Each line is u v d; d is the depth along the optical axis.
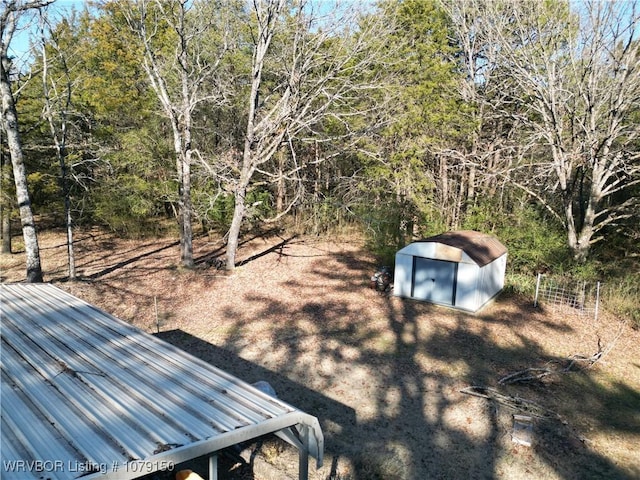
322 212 24.19
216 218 22.88
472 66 19.55
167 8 20.86
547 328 13.09
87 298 14.20
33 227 13.74
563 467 7.24
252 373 10.07
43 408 4.58
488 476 7.00
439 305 14.75
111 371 5.63
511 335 12.55
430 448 7.64
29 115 17.92
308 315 13.70
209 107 21.59
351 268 19.00
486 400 9.15
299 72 17.05
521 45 18.06
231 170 20.30
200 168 20.88
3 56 13.28
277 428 4.69
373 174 19.91
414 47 18.97
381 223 20.50
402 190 20.06
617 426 8.42
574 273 16.19
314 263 19.64
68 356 6.04
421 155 19.52
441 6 20.00
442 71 18.23
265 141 18.44
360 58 18.88
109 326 7.44
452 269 14.34
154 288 15.59
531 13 16.25
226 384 5.49
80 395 4.91
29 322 7.47
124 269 17.56
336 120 20.25
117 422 4.37
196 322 12.97
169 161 21.22
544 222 18.94
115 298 14.42
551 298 15.38
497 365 10.79
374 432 8.03
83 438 4.04
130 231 22.83
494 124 21.55
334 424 8.24
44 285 10.24
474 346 11.80
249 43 21.45
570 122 17.42
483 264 14.01
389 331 12.65
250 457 7.12
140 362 5.99
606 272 17.67
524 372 10.36
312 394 9.26
